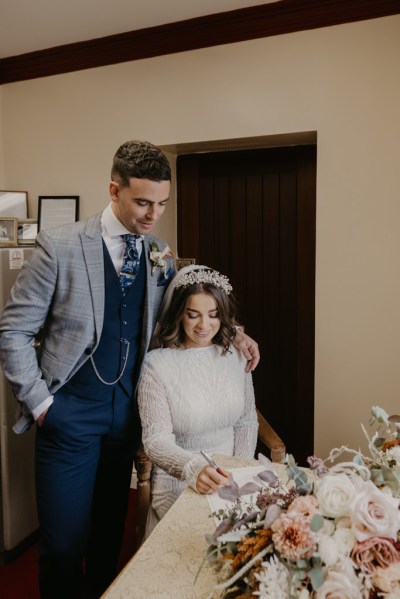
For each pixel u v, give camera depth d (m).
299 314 2.86
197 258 3.06
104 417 1.76
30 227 2.93
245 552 0.85
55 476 1.72
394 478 0.89
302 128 2.37
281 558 0.81
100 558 2.06
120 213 1.60
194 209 3.03
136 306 1.77
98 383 1.74
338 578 0.76
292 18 2.31
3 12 2.37
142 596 0.93
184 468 1.40
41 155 3.01
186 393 1.70
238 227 2.94
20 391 1.66
